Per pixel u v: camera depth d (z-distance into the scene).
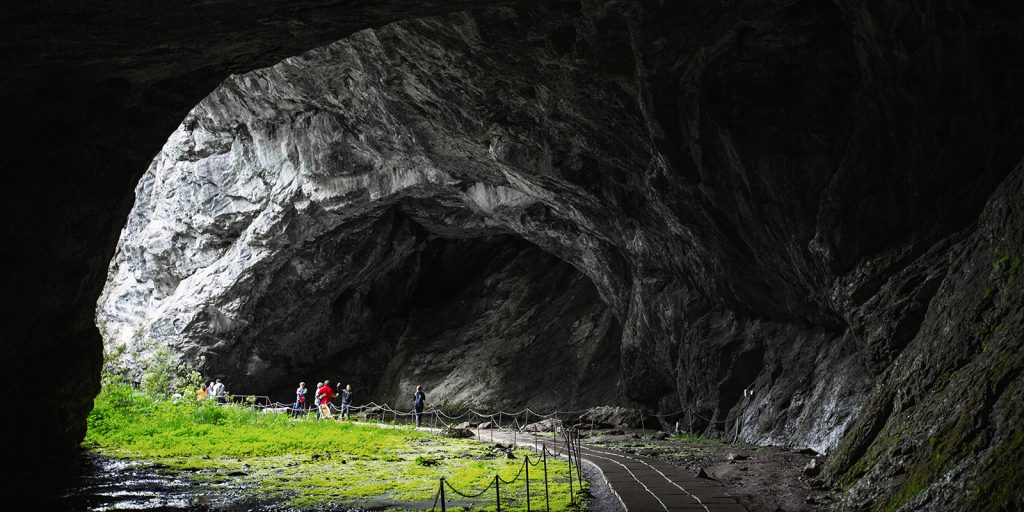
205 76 14.88
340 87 27.53
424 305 48.22
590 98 18.69
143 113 15.16
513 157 23.56
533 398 37.25
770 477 13.14
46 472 14.53
